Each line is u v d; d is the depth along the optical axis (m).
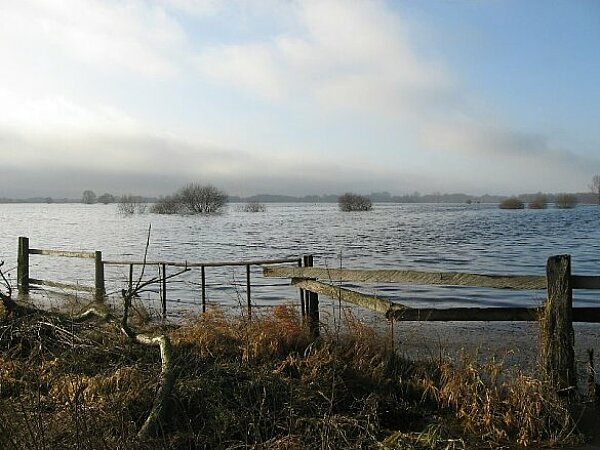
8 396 5.80
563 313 6.16
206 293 15.54
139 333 7.20
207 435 5.13
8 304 7.96
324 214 104.31
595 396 6.20
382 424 5.75
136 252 30.59
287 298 14.67
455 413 5.91
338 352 6.89
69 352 6.69
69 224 67.25
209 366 6.32
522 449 5.27
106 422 4.95
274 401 5.76
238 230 52.19
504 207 147.25
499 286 6.55
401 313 6.66
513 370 6.89
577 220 71.06
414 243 34.84
